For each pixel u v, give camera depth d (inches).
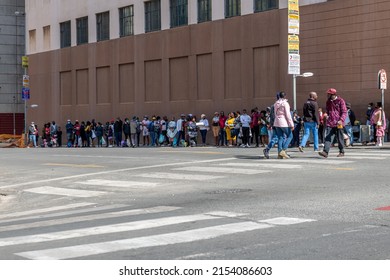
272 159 1107.9
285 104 1095.6
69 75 3048.7
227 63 2311.8
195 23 2417.6
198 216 593.3
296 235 482.6
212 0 2352.4
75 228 559.5
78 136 2731.3
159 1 2571.4
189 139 2161.7
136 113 2677.2
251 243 457.7
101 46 2842.0
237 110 2271.2
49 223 610.5
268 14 2161.7
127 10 2721.5
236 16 2268.7
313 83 2044.8
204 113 2390.5
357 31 1929.1
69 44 3058.6
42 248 465.7
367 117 1792.6
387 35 1859.0
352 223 528.1
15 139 3545.8
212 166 1048.2
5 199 885.8
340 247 436.5
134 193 828.6
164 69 2546.8
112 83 2790.4
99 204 763.4
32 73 3292.3
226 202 684.7
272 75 2161.7
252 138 1973.4
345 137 1472.7
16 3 3897.6
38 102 3248.0
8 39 3875.5
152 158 1251.8
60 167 1206.9
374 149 1385.3
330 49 1999.3
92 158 1359.5
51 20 3154.5
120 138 2517.2
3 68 3868.1
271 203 657.6
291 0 1558.8
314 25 2042.3
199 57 2413.9
